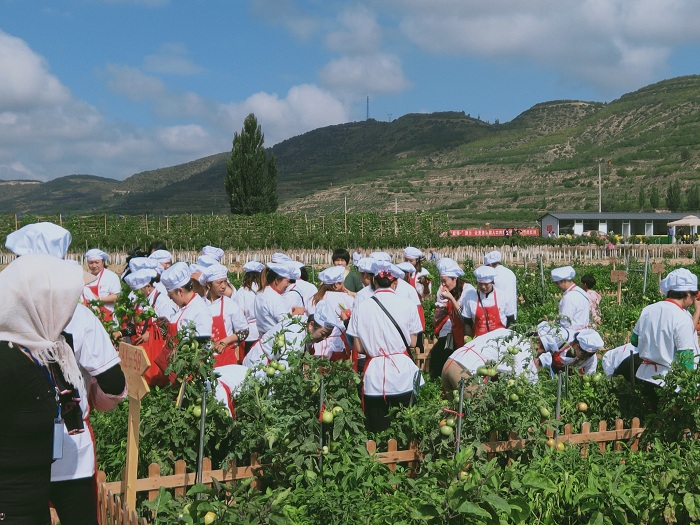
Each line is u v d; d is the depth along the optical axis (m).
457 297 11.12
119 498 5.46
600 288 28.78
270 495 5.49
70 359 4.25
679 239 77.62
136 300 7.68
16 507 4.13
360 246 56.12
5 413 4.08
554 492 6.13
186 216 56.12
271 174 78.31
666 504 6.08
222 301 8.72
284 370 6.95
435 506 5.61
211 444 6.61
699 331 10.03
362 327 7.62
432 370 11.81
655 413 7.75
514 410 7.18
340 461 6.71
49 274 4.19
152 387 7.28
